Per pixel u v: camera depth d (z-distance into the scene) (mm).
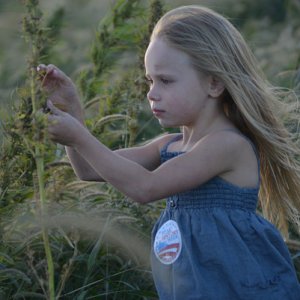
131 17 6398
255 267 4320
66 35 10266
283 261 4426
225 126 4492
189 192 4453
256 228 4391
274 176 4773
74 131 4219
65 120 4207
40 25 4320
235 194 4410
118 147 5969
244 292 4301
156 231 4613
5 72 9469
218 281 4320
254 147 4484
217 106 4504
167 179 4316
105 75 6438
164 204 5613
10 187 4906
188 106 4414
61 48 9656
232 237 4340
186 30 4422
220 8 10805
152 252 4605
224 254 4316
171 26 4430
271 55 8484
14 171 4875
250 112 4523
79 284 5066
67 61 9469
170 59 4383
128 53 7227
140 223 5250
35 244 4992
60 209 5090
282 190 4816
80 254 5090
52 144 5062
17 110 4613
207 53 4402
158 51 4406
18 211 5004
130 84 5766
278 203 4891
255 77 4594
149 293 5004
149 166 4797
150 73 4449
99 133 5668
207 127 4484
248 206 4449
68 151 4723
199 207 4426
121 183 4293
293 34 9242
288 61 8141
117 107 5797
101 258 5082
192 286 4324
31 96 4363
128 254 5188
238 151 4418
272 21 10859
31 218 4996
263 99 4598
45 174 4969
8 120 4793
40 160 4262
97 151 4250
